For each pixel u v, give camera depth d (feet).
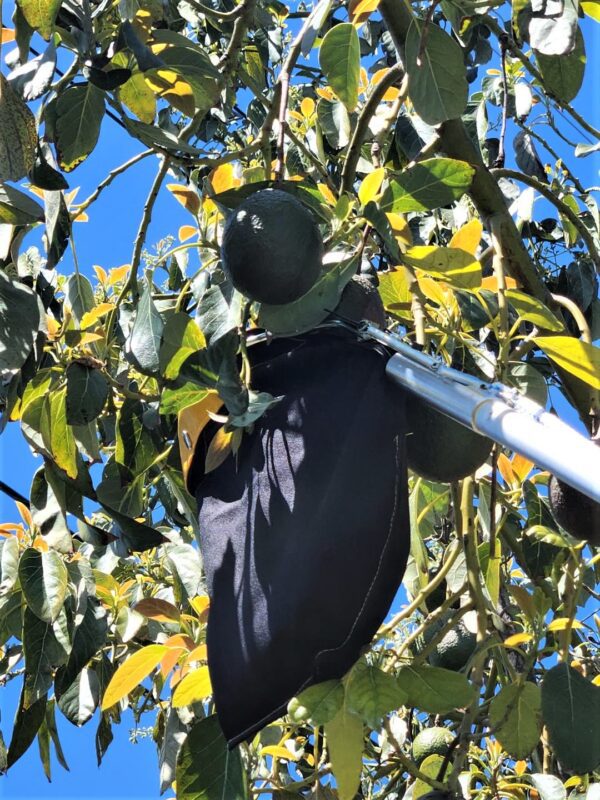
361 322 3.98
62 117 4.53
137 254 5.49
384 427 3.78
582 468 3.17
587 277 7.85
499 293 4.72
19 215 4.55
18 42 4.19
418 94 4.66
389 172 5.07
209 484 4.00
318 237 3.98
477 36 8.28
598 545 4.99
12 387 4.75
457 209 7.71
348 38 4.91
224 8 8.75
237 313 4.50
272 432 3.86
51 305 5.77
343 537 3.62
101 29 4.79
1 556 5.93
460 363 5.79
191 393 4.19
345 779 4.56
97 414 5.13
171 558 6.90
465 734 5.14
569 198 8.33
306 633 3.56
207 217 5.54
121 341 5.97
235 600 3.67
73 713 6.27
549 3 4.62
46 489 5.49
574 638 7.66
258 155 8.45
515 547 6.85
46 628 5.42
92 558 7.13
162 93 5.31
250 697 3.57
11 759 5.60
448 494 6.75
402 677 4.64
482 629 5.30
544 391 5.71
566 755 4.67
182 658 5.90
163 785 6.33
